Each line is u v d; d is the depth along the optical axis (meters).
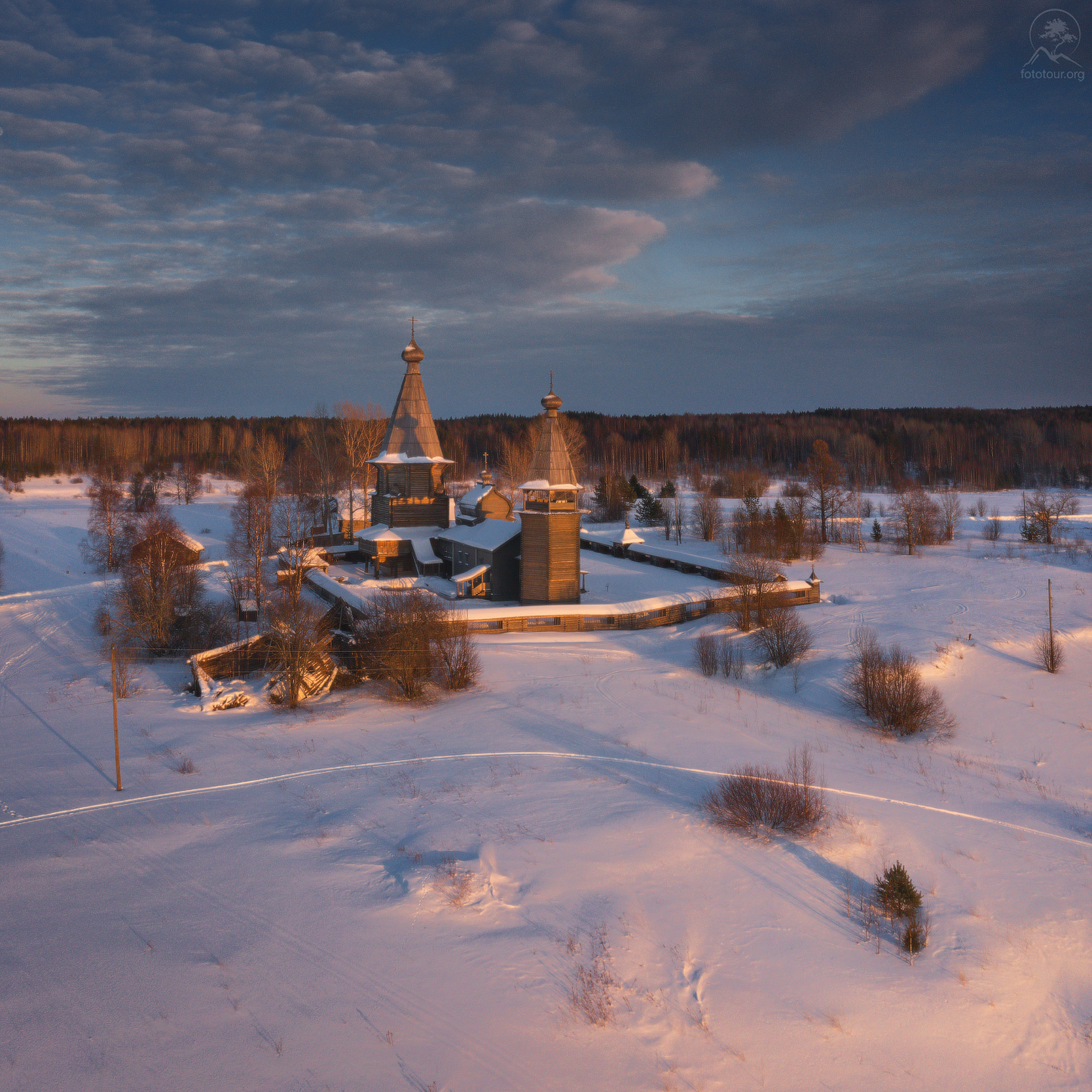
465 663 43.91
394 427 75.50
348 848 26.03
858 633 54.06
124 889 23.73
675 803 29.64
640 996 19.31
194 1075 16.45
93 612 62.28
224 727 38.88
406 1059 17.00
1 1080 16.27
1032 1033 19.16
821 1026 18.78
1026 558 80.81
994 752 39.00
